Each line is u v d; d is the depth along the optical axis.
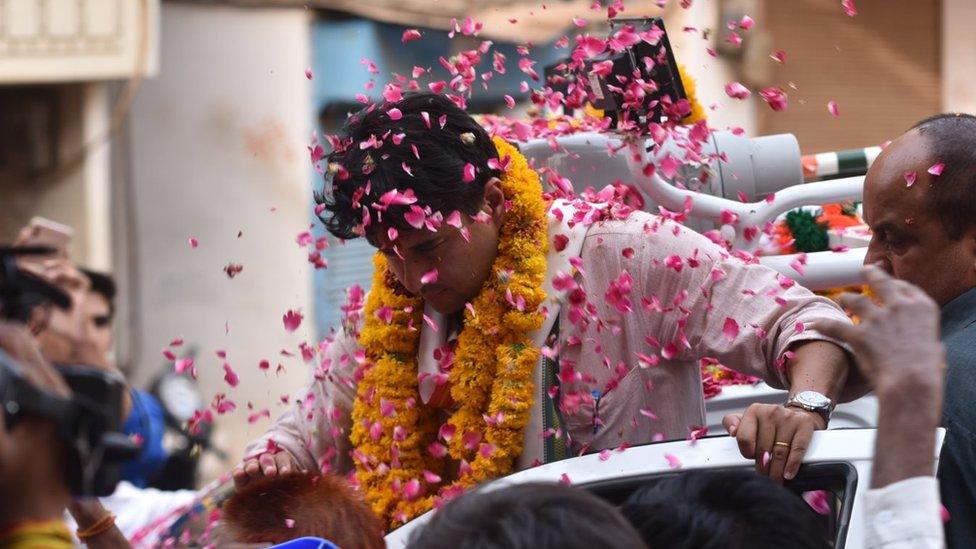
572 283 2.52
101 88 8.64
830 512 2.07
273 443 2.76
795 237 3.22
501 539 1.36
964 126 2.23
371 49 8.50
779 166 3.14
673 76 2.75
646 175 2.74
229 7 8.64
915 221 2.21
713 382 3.04
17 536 1.43
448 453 2.67
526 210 2.55
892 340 1.62
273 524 2.13
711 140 3.13
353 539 2.13
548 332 2.54
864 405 2.91
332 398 2.79
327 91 8.68
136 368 8.67
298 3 8.59
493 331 2.54
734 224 2.79
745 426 2.07
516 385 2.52
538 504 1.40
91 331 3.34
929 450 1.59
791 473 2.02
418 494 2.63
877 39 9.10
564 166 2.95
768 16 8.66
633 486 2.12
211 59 8.71
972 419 2.07
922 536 1.55
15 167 8.76
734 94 2.79
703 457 2.13
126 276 8.77
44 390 1.45
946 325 2.22
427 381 2.63
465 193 2.43
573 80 2.96
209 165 8.81
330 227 2.54
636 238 2.53
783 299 2.36
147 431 3.78
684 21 6.42
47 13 8.28
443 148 2.41
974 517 2.06
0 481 1.43
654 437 2.55
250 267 8.77
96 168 8.72
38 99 8.70
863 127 9.16
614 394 2.54
